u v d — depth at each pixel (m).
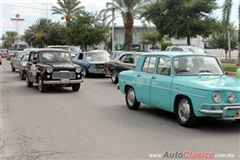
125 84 12.12
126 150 7.23
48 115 11.09
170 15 36.38
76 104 13.30
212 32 35.41
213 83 8.84
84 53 26.38
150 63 10.94
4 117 10.83
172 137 8.23
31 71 18.39
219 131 8.80
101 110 11.92
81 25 51.62
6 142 7.95
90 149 7.33
